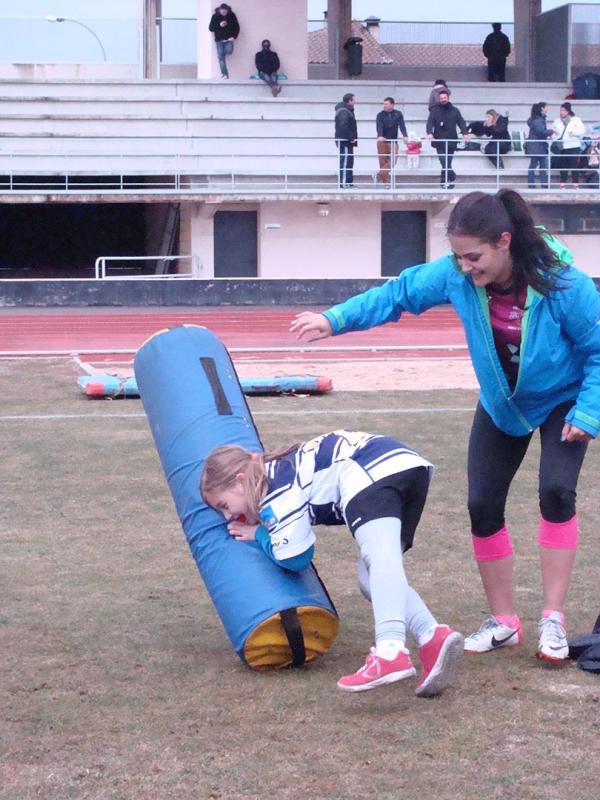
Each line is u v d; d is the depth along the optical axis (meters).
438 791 3.99
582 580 6.82
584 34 43.88
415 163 36.28
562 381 5.22
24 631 5.93
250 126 37.22
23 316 27.55
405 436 11.84
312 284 30.78
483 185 35.91
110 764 4.26
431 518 8.48
